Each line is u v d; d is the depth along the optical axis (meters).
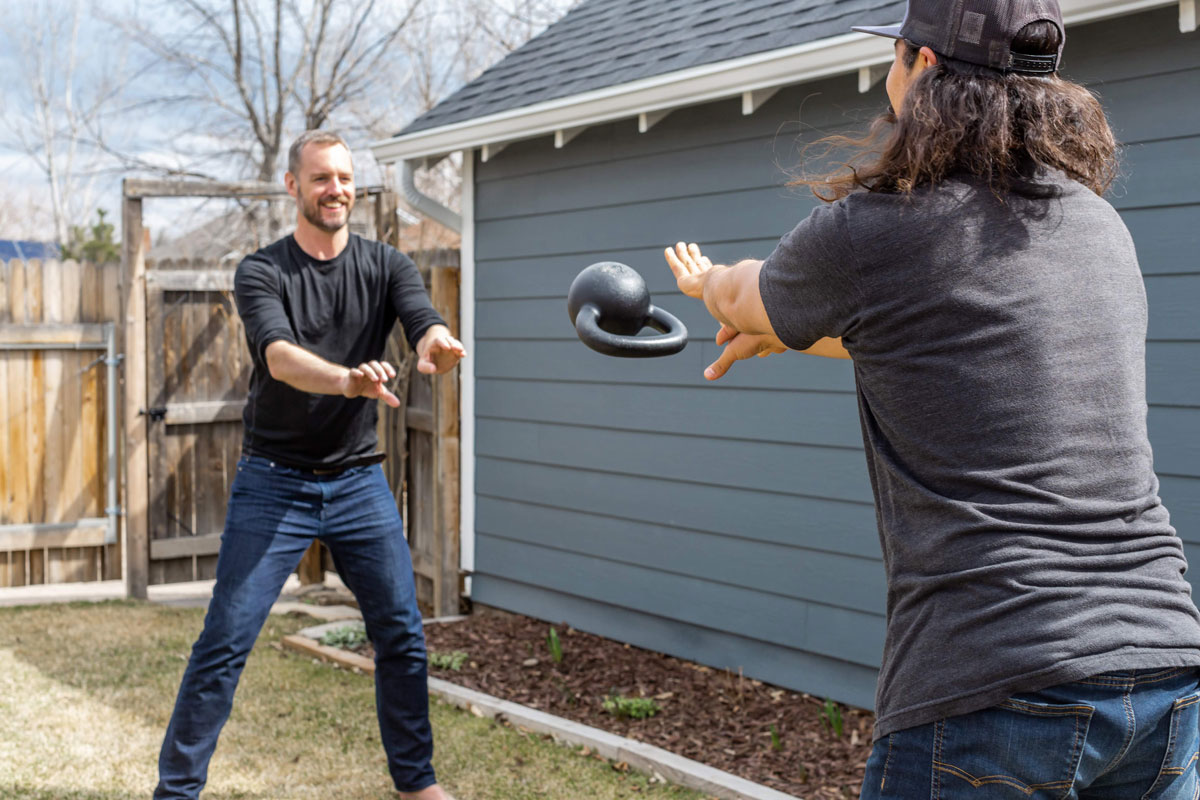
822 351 1.94
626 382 5.61
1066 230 1.59
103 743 4.16
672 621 5.45
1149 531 1.53
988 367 1.51
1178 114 3.70
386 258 3.58
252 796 3.67
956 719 1.50
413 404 6.77
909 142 1.59
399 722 3.47
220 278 7.27
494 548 6.43
